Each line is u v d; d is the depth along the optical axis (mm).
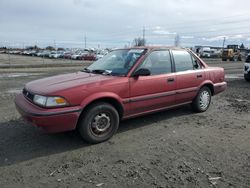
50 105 3650
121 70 4574
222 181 3014
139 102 4566
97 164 3447
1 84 10727
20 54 71188
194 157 3660
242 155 3730
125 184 2947
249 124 5242
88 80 4152
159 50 5031
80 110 3834
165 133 4652
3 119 5371
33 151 3848
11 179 3061
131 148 3982
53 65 26188
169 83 5016
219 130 4844
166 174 3176
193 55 5758
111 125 4273
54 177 3109
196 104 5879
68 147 4004
